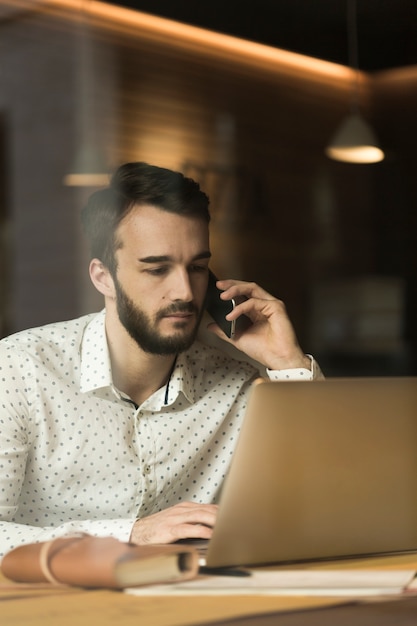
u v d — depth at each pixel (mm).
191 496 2170
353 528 1310
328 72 8289
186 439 2105
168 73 7285
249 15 7688
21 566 1158
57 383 1979
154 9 7137
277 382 1227
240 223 7875
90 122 6664
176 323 2037
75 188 6473
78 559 1112
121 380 2059
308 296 8258
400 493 1342
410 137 8531
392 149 8531
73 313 6312
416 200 8695
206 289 2152
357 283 8375
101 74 6789
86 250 6340
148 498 2076
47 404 1971
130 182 2068
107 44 6848
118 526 1546
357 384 1286
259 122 7969
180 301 2035
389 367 8312
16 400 1932
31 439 1971
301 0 7809
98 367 2004
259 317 2207
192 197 2072
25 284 6316
